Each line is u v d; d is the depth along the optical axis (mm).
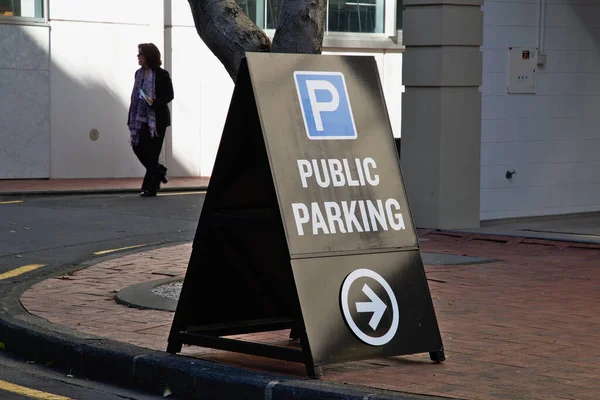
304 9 10352
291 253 7766
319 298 7832
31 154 25078
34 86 24969
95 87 25766
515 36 17891
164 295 11258
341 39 28828
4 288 12109
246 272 8500
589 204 19266
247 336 9461
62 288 11719
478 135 17016
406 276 8312
